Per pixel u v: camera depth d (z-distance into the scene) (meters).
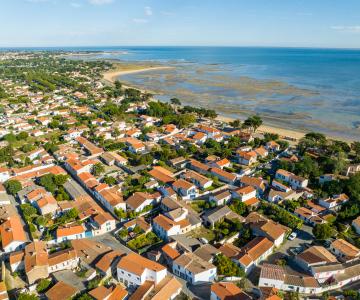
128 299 91.25
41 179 155.38
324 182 160.12
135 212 134.00
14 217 129.25
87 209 135.00
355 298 93.06
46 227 125.56
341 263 108.25
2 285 92.94
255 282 101.81
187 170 177.38
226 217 132.12
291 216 133.38
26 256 104.00
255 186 156.88
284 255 114.69
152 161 186.88
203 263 102.62
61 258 103.50
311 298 95.44
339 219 135.62
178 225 122.25
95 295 90.12
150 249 115.50
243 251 111.19
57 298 89.69
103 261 102.62
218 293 91.00
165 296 92.00
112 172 174.88
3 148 193.50
